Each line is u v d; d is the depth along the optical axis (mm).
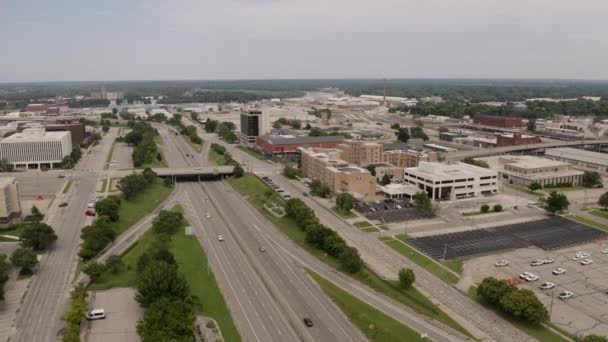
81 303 147000
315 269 194500
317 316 156125
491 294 160875
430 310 159875
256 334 144375
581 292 174375
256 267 195500
